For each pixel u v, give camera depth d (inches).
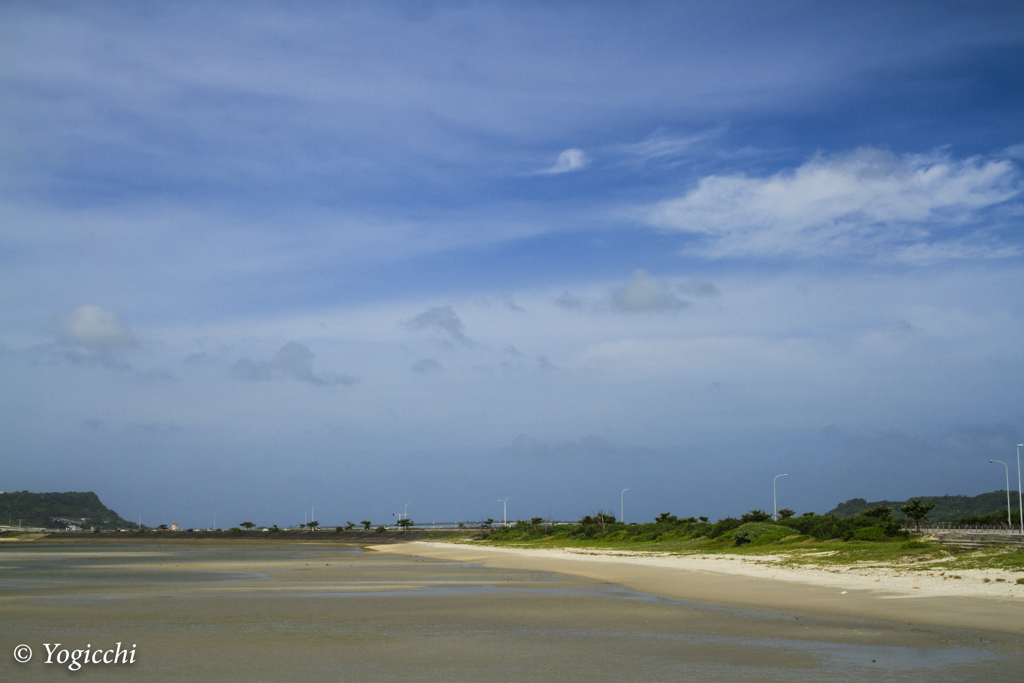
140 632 936.9
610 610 1141.1
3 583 1737.2
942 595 1144.2
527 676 679.1
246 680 669.3
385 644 843.4
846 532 2346.2
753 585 1428.4
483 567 2327.8
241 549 4884.4
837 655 754.2
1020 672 669.9
